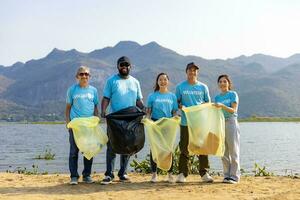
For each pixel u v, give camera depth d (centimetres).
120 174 765
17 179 814
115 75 745
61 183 763
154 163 759
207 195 646
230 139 745
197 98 748
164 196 639
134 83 746
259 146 2986
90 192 673
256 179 808
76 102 737
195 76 751
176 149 954
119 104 729
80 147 725
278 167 1664
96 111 756
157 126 743
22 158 2198
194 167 978
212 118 732
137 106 752
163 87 753
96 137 735
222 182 756
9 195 652
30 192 676
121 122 714
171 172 753
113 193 664
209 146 730
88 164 753
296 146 2966
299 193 656
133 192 671
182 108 735
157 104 748
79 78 743
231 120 745
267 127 8294
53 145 3359
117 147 716
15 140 4175
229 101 749
